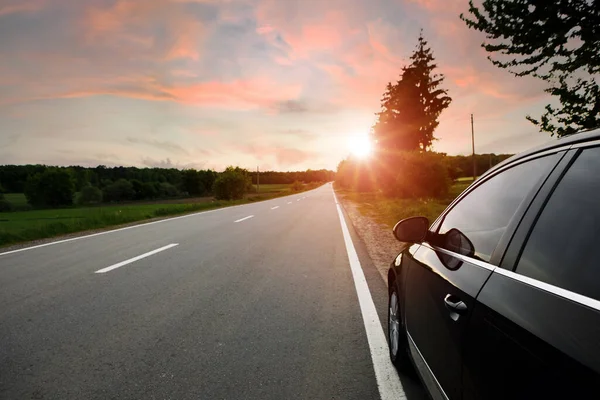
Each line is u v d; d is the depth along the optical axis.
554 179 1.52
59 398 2.66
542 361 1.09
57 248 9.22
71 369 3.07
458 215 2.44
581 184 1.35
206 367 3.10
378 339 3.66
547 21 7.30
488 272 1.67
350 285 5.62
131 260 7.45
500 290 1.48
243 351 3.39
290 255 7.96
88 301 4.84
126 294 5.14
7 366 3.13
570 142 1.52
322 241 9.91
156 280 5.90
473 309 1.59
